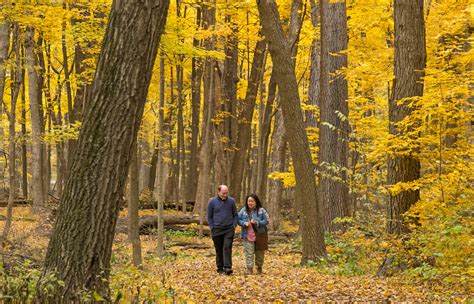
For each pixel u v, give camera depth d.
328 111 17.64
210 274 12.39
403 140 10.65
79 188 5.79
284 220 33.81
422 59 11.32
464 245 9.27
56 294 5.61
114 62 5.83
